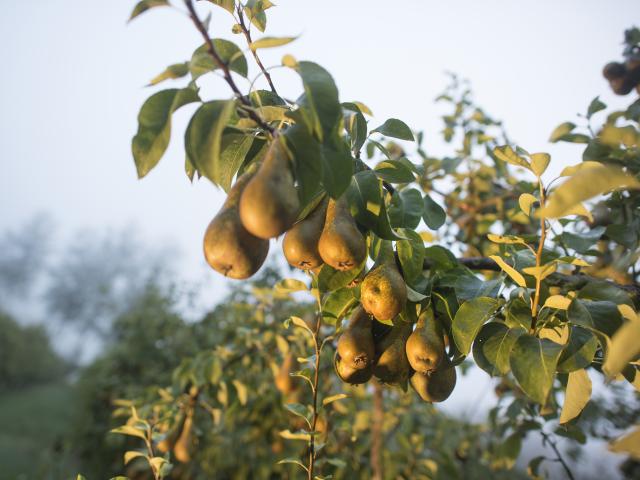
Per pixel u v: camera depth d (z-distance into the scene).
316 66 0.66
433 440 2.18
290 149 0.65
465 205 1.79
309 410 1.18
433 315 0.78
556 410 1.28
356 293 0.82
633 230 1.03
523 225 1.58
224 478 2.21
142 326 3.56
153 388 1.83
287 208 0.61
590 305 0.73
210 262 0.64
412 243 0.80
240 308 2.07
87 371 4.52
